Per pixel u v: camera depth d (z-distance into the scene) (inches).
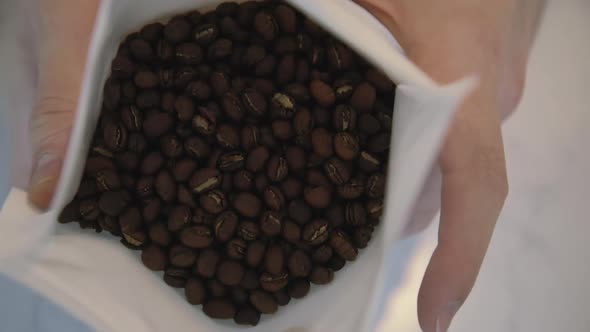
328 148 12.7
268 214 12.6
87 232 12.1
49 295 10.9
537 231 15.4
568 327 15.1
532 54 15.8
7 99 14.2
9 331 14.5
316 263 12.7
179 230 12.6
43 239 11.1
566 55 15.8
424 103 10.5
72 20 12.9
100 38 10.7
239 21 13.2
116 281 11.8
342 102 12.9
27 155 13.3
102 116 12.7
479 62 12.7
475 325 15.1
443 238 12.4
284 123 12.9
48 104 12.6
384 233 10.9
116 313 11.4
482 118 12.5
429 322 12.7
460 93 10.2
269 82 13.1
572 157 15.6
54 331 14.5
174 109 12.9
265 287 12.5
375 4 13.0
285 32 13.1
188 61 13.0
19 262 10.8
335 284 12.4
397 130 11.3
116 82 12.6
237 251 12.7
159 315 12.0
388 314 14.4
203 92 12.8
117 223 12.3
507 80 14.2
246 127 12.9
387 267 10.7
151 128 12.7
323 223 12.6
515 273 15.2
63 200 11.2
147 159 12.7
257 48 12.9
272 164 12.8
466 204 12.4
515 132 15.7
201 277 12.6
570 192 15.5
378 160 12.8
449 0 12.9
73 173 11.3
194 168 12.8
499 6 13.1
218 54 13.0
